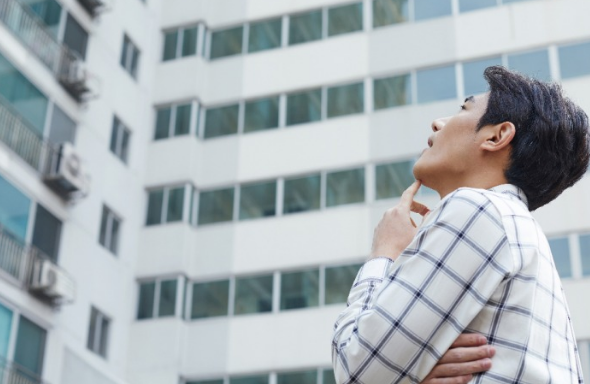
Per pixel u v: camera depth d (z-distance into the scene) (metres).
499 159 2.07
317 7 22.61
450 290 1.78
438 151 2.13
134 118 22.14
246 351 19.92
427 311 1.78
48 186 18.69
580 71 19.48
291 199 21.03
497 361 1.76
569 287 17.67
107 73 21.38
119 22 22.11
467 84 20.36
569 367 1.83
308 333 19.62
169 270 20.89
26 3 19.00
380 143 20.67
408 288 1.80
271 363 19.64
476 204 1.84
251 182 21.53
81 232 19.48
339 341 1.88
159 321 20.45
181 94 22.69
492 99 2.10
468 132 2.10
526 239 1.85
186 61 23.03
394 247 2.07
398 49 21.28
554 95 2.11
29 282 17.59
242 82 22.64
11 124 18.06
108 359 19.69
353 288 2.00
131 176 21.61
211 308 20.58
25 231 17.92
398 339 1.77
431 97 20.59
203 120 22.62
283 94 22.16
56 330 18.12
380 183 20.36
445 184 2.13
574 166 2.10
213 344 20.20
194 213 21.67
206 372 20.00
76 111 20.02
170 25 23.59
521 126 2.06
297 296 20.08
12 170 17.70
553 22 20.05
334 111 21.45
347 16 22.22
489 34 20.50
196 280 20.95
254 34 23.06
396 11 21.69
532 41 20.06
